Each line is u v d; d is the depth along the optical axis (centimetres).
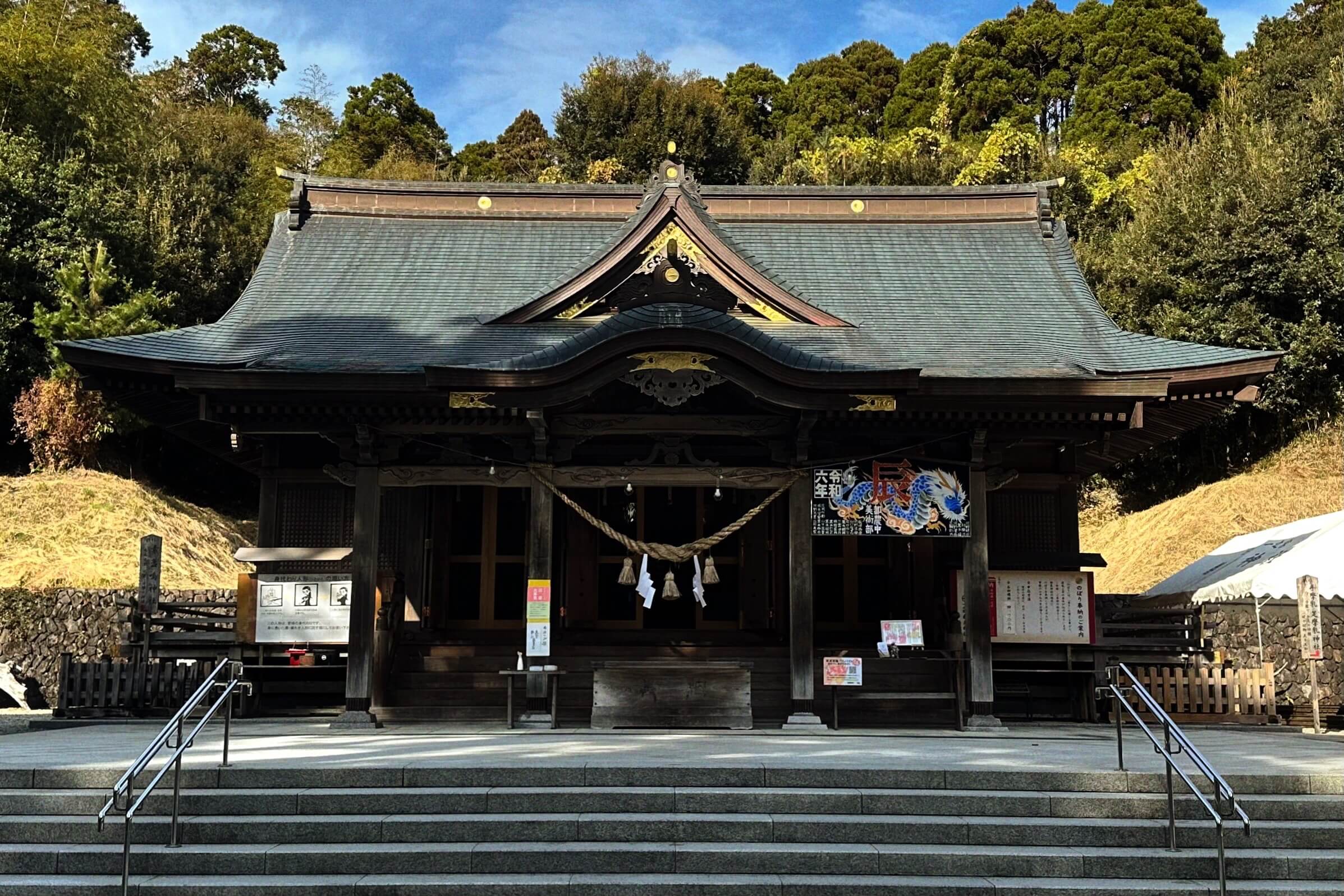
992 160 4503
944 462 1530
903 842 849
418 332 1709
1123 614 1864
